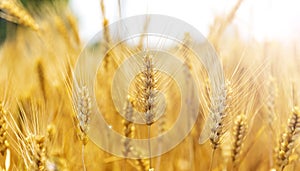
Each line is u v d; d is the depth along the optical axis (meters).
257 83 0.67
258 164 0.77
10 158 0.64
